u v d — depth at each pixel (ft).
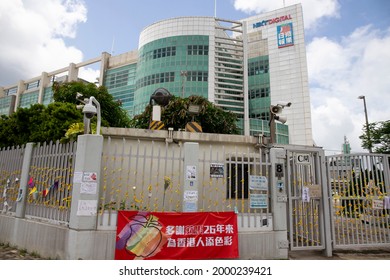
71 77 232.32
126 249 17.60
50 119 34.06
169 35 178.09
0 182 26.91
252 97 215.72
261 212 20.86
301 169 23.25
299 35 213.46
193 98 75.00
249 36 230.68
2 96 283.79
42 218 20.95
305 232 22.67
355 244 22.71
